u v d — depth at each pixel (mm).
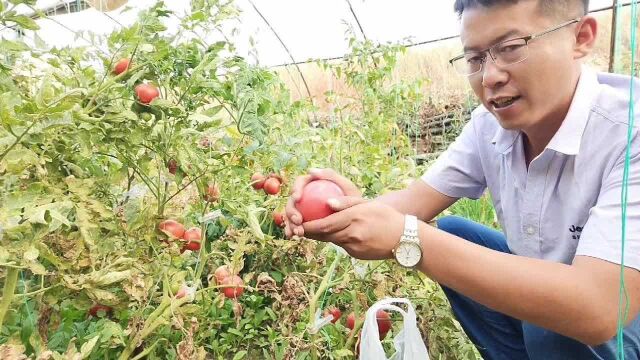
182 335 1674
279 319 1985
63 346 1655
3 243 1166
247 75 1652
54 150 1431
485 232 2148
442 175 2047
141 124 1519
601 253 1340
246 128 1642
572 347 1731
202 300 1769
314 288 2209
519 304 1309
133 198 1650
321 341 1900
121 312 1664
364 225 1318
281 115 2197
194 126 1722
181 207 1949
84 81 1444
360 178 2607
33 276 1646
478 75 1490
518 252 1859
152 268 1611
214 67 1591
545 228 1707
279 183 1963
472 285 1317
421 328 2045
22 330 1428
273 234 2359
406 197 2064
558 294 1286
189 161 1666
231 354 2076
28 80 1633
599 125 1509
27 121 1229
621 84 1639
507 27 1357
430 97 7020
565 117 1530
